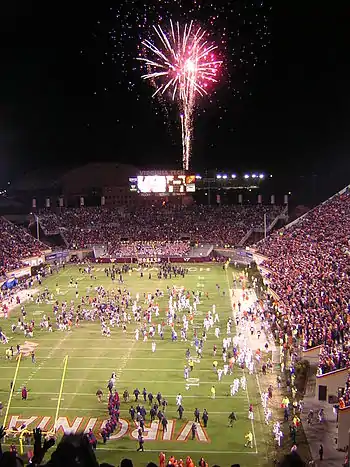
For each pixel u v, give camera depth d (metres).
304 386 36.81
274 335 48.44
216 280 77.56
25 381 40.03
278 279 59.12
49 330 53.34
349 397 29.66
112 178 123.81
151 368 42.41
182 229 104.44
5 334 52.44
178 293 68.75
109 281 78.38
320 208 81.88
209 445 29.91
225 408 34.91
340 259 56.00
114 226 107.25
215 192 126.81
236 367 42.19
